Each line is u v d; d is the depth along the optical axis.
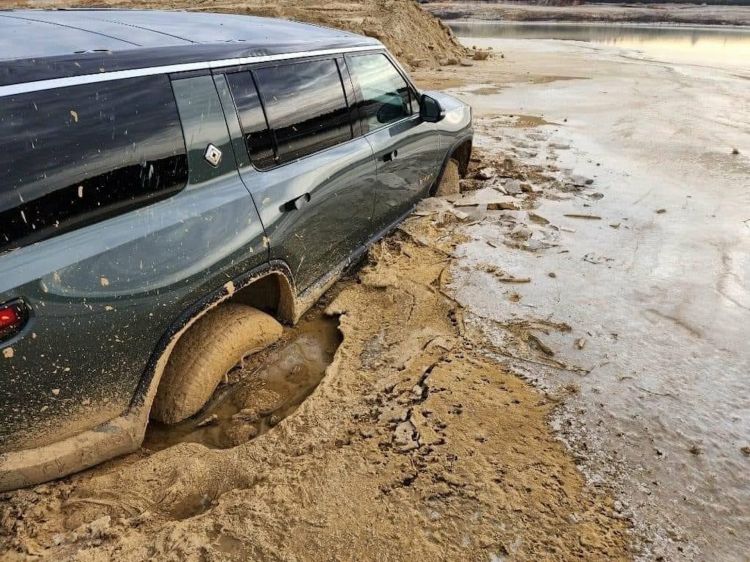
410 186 5.03
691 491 2.59
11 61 2.19
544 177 6.71
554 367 3.39
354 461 2.68
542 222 5.41
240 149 3.00
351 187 3.96
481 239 5.00
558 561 2.25
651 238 5.08
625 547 2.32
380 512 2.43
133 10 3.83
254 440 2.79
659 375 3.34
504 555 2.26
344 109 3.92
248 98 3.08
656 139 8.55
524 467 2.68
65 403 2.31
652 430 2.93
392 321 3.83
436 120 4.98
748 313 3.96
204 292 2.73
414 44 19.70
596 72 16.84
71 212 2.25
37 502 2.40
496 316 3.88
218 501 2.47
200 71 2.82
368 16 20.16
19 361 2.12
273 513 2.41
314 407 3.01
